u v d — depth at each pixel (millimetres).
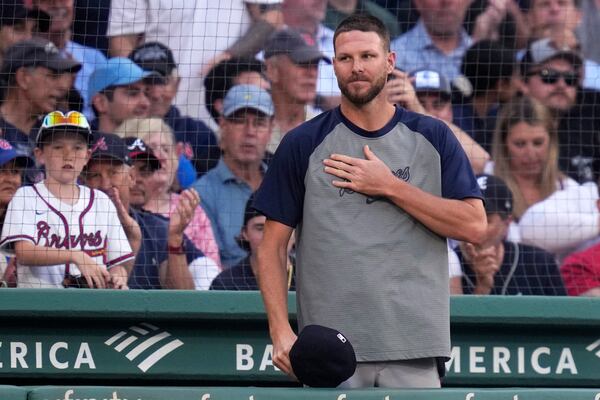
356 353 11211
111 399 11211
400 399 10805
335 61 11391
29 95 19078
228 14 19875
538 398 10938
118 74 19422
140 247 17797
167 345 15352
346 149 11570
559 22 21562
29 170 17938
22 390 11227
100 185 18062
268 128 19625
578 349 15344
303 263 11609
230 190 19156
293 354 10727
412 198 11133
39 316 14984
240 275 18312
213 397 11078
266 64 19766
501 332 15320
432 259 11445
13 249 16906
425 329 11258
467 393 10859
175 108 19562
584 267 19453
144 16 19750
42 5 19469
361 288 11242
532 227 19828
